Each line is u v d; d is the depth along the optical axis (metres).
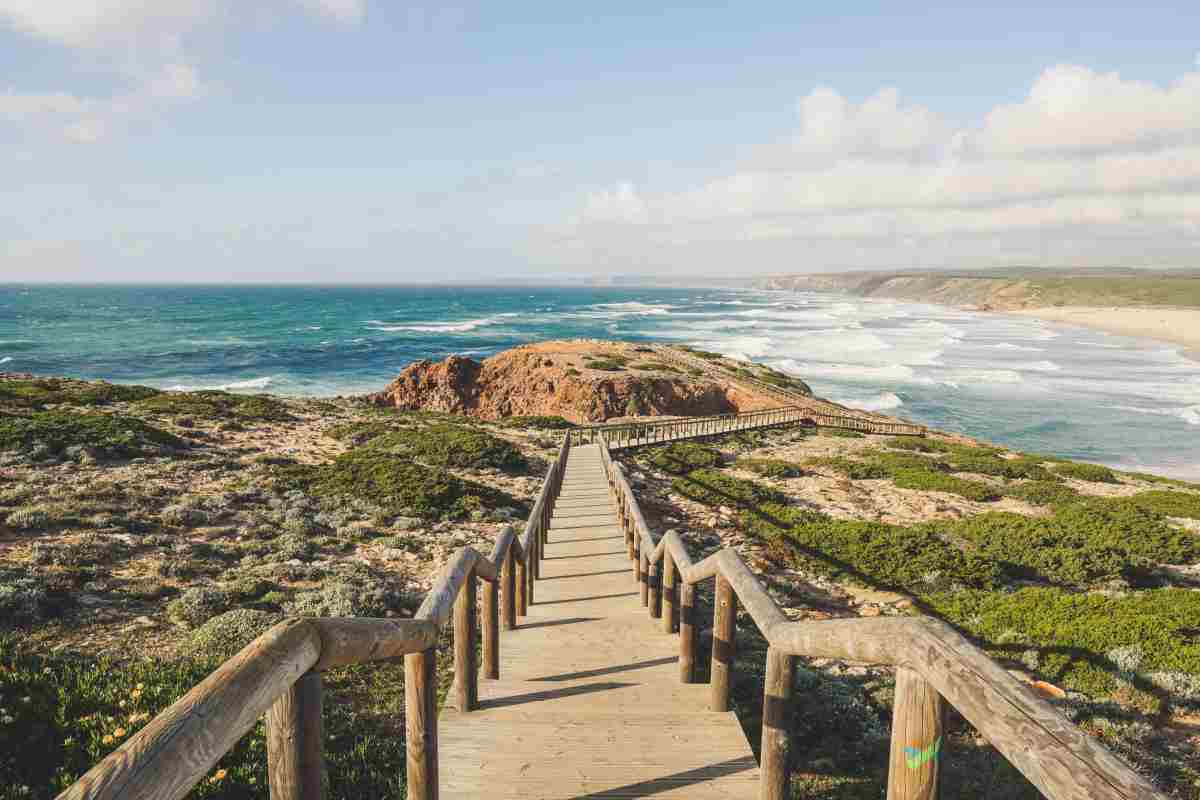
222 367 63.09
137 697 5.07
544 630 6.41
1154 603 10.51
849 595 12.46
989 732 1.37
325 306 166.00
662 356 49.81
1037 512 19.53
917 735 1.66
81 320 112.06
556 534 11.58
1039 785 1.25
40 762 4.24
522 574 7.06
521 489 17.70
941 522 16.91
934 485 21.92
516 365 42.81
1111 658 8.76
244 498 13.90
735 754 3.86
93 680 5.41
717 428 31.42
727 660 4.30
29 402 21.64
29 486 12.63
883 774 5.64
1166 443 41.09
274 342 82.19
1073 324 134.12
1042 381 62.06
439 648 7.88
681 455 24.98
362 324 111.31
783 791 2.64
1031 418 47.41
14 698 4.75
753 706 6.62
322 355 71.81
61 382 27.72
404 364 66.56
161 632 7.57
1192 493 23.61
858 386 58.22
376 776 4.68
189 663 6.28
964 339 97.75
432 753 2.95
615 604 7.46
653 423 31.89
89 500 12.09
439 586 3.43
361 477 15.94
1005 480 24.77
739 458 26.30
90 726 4.66
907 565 13.25
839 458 26.00
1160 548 14.88
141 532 10.96
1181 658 8.64
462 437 21.77
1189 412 48.78
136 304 166.38
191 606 8.12
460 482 16.06
